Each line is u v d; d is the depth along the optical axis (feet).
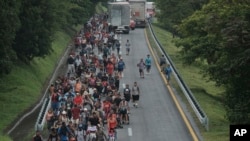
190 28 423.64
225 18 281.74
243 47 252.21
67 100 320.29
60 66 548.31
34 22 442.50
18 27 385.29
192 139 280.72
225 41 256.73
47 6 459.73
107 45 579.07
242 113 266.77
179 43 428.15
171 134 293.84
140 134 295.28
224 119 333.01
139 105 368.27
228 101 280.31
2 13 344.08
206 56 396.16
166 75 456.04
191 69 549.95
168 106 364.17
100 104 306.76
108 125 280.72
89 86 372.58
